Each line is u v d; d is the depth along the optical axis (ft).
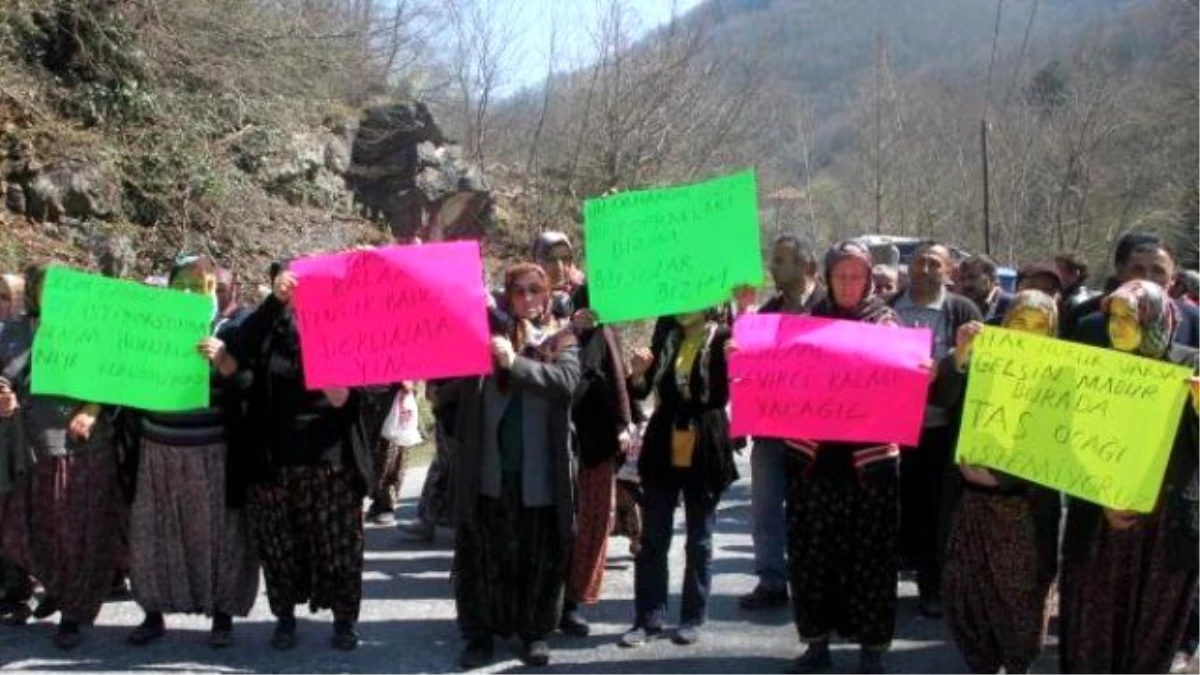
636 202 18.10
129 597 22.12
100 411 18.99
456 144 69.26
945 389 16.49
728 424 18.93
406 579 23.70
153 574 18.66
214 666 18.19
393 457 28.32
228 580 18.81
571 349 18.10
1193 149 106.01
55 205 42.78
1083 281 24.94
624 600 22.43
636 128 75.72
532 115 84.74
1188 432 14.98
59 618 20.68
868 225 119.75
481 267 17.66
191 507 18.61
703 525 19.27
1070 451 15.02
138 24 48.32
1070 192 109.60
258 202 51.47
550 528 18.21
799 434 16.72
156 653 18.81
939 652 19.04
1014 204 108.88
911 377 16.42
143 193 46.42
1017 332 15.38
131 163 46.42
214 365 18.35
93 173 44.29
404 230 62.64
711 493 19.04
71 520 18.69
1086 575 15.65
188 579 18.70
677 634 19.38
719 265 17.81
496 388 18.15
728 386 18.48
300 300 17.48
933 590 20.92
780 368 16.81
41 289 19.33
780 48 133.90
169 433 18.58
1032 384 15.26
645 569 19.44
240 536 18.92
